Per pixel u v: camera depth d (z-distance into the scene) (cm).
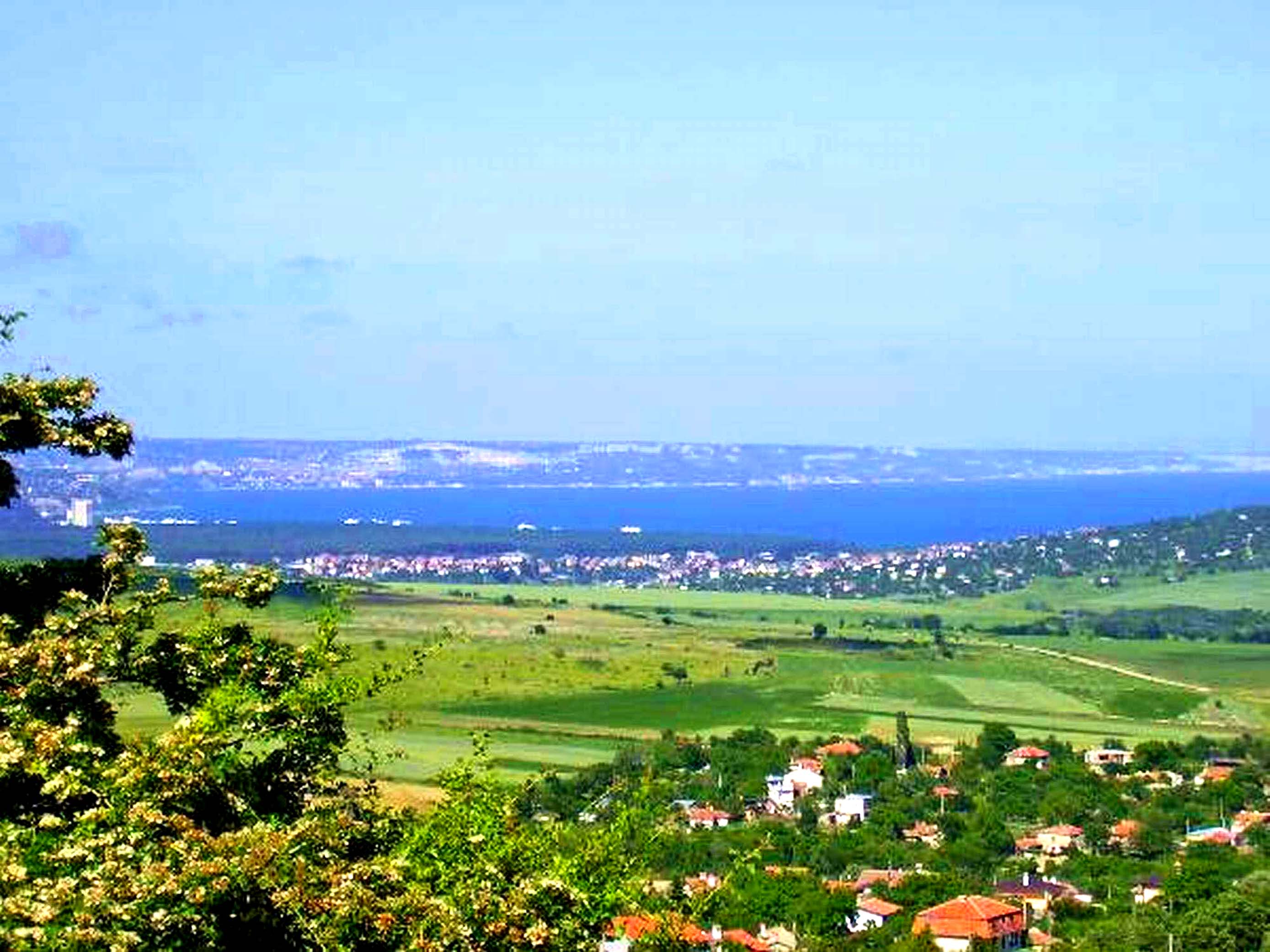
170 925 2167
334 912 2288
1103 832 13112
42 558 3491
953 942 9488
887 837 12762
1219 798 14450
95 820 2302
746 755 15500
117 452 3300
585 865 2656
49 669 2733
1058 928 10081
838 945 8962
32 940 2017
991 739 16788
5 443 3152
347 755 3450
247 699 2819
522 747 14750
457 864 2572
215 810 2533
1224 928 9269
